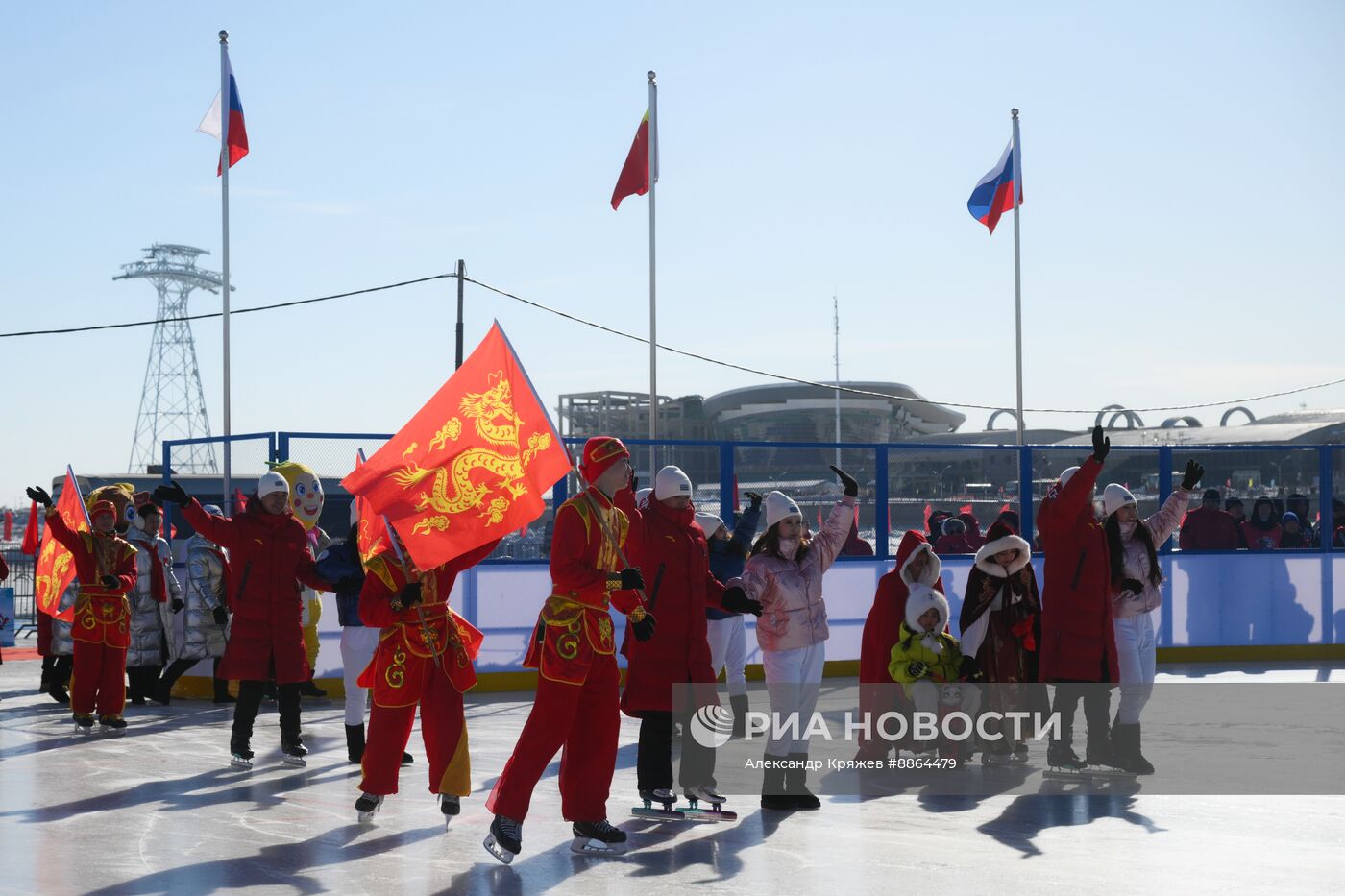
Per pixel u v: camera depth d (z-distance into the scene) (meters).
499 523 6.68
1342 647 16.38
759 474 14.38
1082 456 15.61
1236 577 16.12
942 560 14.88
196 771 8.86
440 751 6.98
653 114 18.67
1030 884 5.82
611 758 6.46
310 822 7.18
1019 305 19.86
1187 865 6.19
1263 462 16.38
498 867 6.16
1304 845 6.66
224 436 13.16
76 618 10.70
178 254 86.81
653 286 18.45
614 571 6.37
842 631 14.86
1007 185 20.23
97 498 10.84
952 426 70.81
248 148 17.22
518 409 6.77
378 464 6.75
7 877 5.92
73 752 9.73
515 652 13.92
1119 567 8.89
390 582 6.91
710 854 6.43
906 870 6.08
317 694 13.09
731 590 7.23
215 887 5.76
